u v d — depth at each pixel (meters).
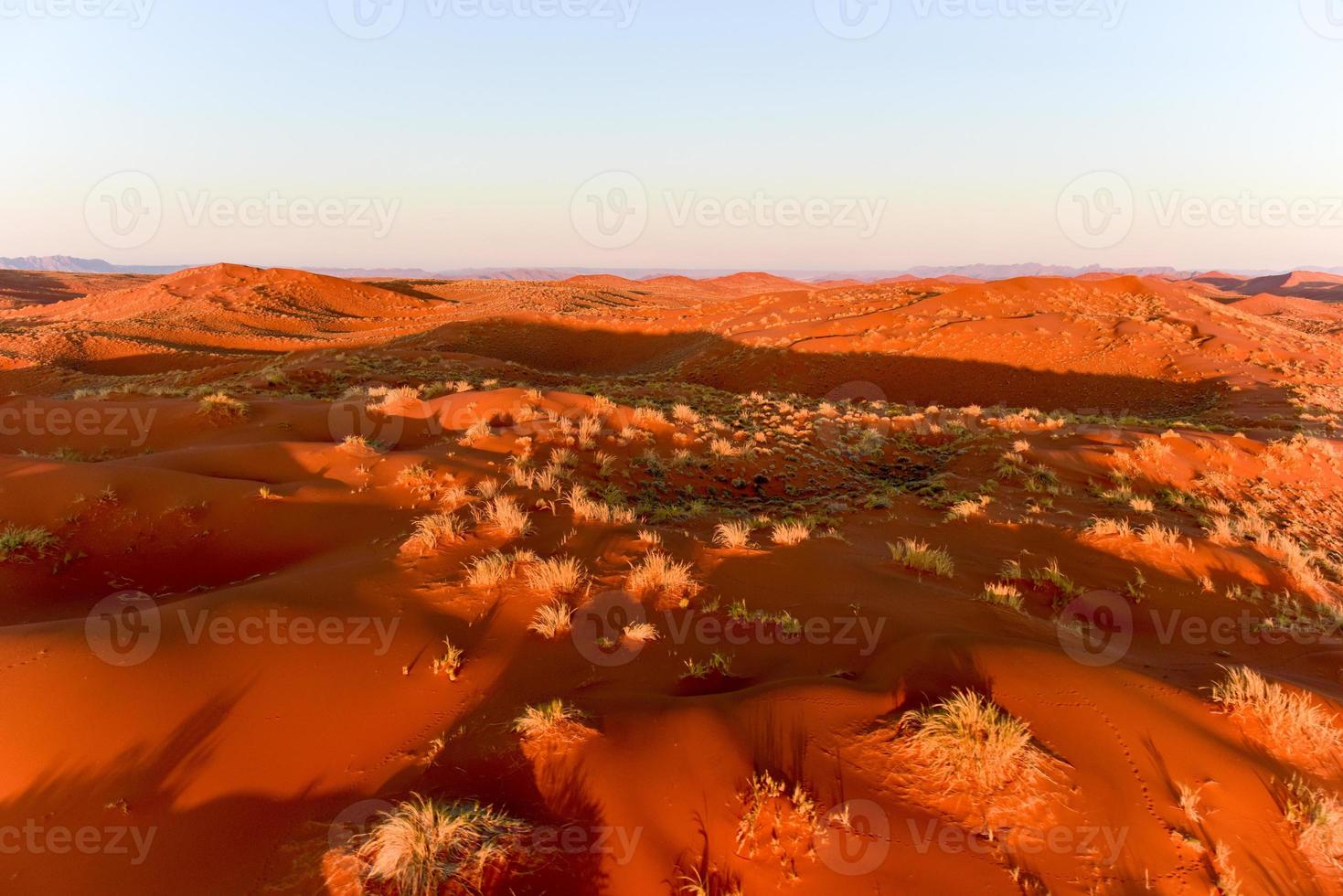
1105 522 10.49
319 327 69.94
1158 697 5.02
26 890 3.53
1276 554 10.15
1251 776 4.29
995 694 4.82
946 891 3.48
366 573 7.05
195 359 44.38
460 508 9.43
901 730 4.48
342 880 3.54
